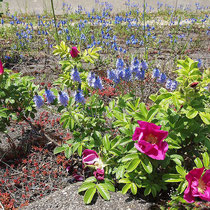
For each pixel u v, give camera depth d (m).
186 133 2.24
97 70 5.47
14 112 3.07
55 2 15.58
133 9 13.55
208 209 1.96
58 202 2.25
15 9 14.50
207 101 2.45
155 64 5.81
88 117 2.62
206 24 10.78
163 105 2.29
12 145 3.19
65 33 7.64
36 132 3.52
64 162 2.93
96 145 2.51
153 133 1.90
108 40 7.21
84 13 13.67
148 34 7.65
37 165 2.96
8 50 6.88
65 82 2.90
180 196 2.00
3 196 2.56
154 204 2.13
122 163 2.31
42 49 7.24
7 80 2.90
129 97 2.82
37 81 5.08
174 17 11.99
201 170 1.80
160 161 2.09
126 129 2.22
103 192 2.16
